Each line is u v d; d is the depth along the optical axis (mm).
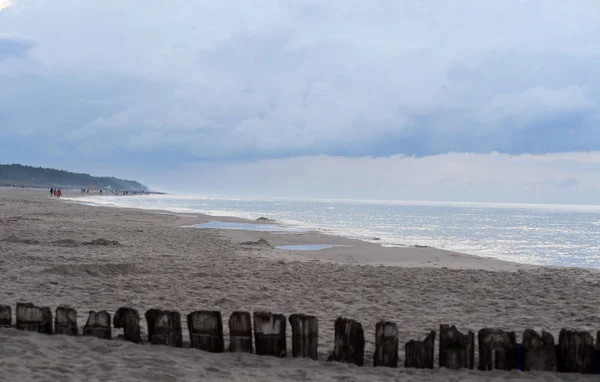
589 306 9508
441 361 5629
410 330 7535
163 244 19438
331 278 12266
